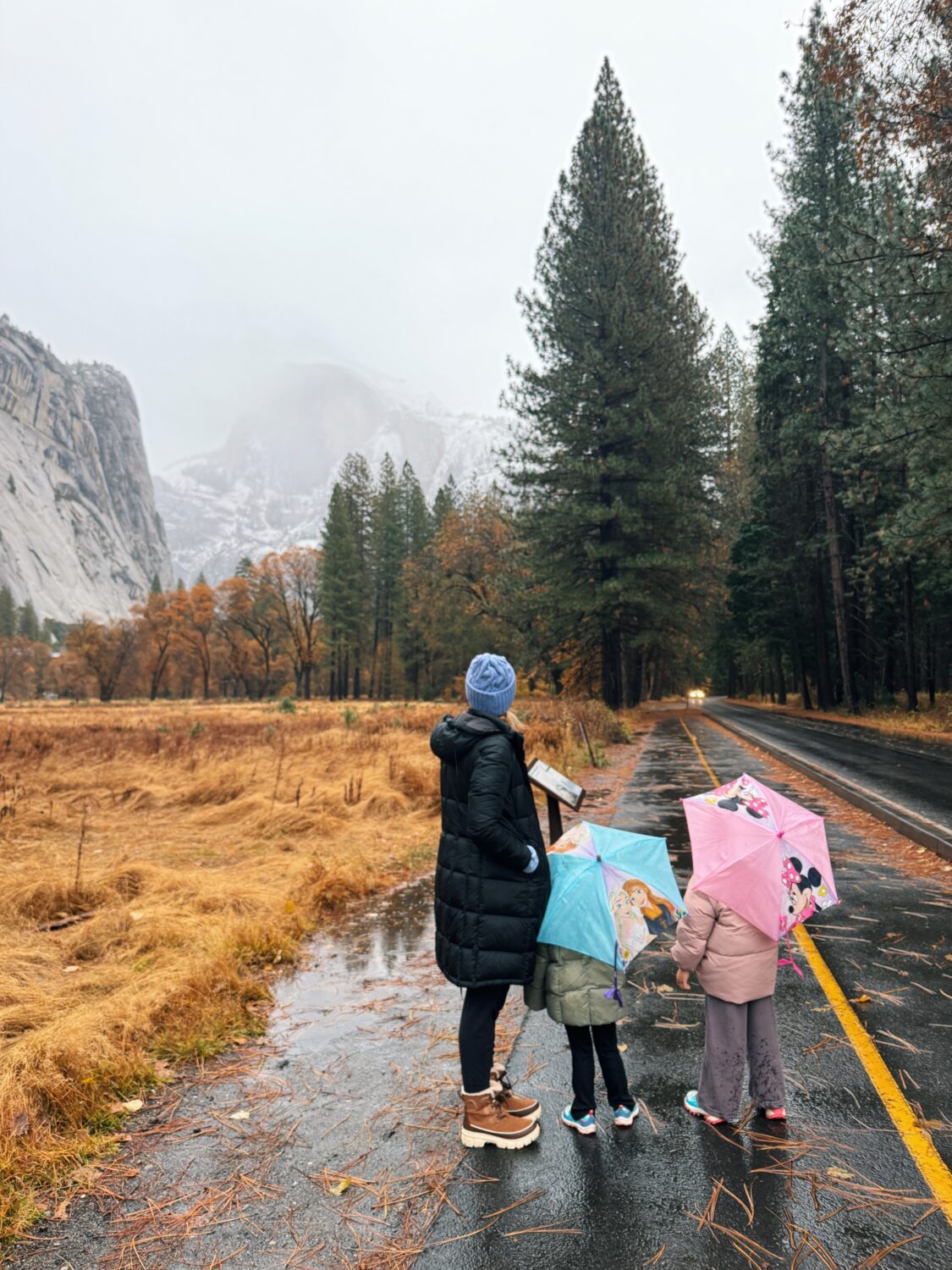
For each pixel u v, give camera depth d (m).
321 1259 2.33
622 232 32.09
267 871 7.43
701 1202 2.54
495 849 2.79
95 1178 2.77
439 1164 2.82
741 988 2.95
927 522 18.27
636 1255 2.30
